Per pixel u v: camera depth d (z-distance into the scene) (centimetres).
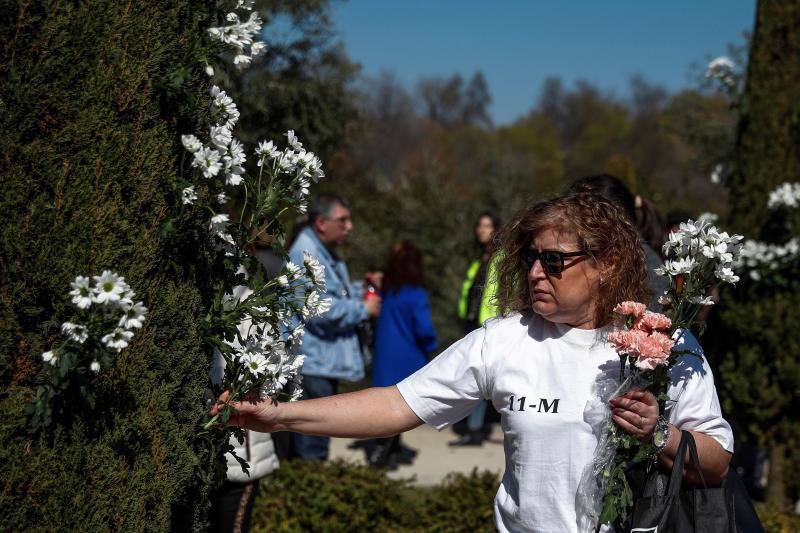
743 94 610
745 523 234
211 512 345
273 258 470
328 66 1004
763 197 591
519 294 244
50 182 196
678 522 216
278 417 245
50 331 196
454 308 1317
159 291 216
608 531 221
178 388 225
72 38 199
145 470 211
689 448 215
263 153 236
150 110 213
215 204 236
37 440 196
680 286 240
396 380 714
